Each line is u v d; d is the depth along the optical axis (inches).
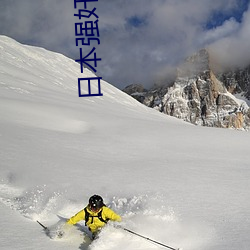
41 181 387.5
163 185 394.0
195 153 711.7
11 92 1632.6
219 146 831.1
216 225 255.9
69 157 557.0
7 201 310.2
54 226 241.1
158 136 928.3
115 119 1270.9
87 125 1093.8
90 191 355.9
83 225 258.2
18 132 743.7
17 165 457.4
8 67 2815.0
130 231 220.2
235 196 349.4
